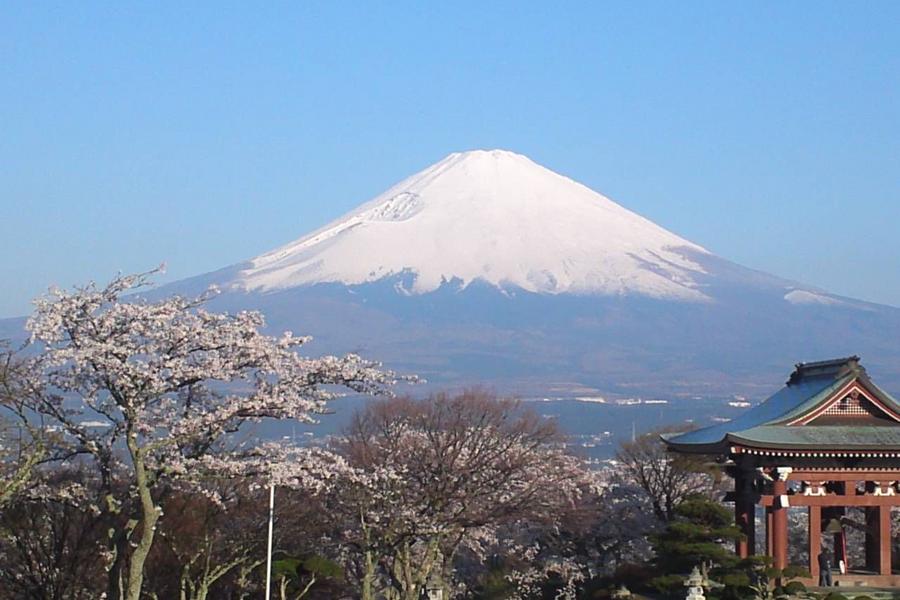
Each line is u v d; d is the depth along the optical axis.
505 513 69.00
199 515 52.22
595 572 85.06
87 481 49.94
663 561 58.25
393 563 66.38
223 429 44.09
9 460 46.59
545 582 84.19
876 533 56.72
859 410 56.62
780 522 55.94
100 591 51.16
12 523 47.25
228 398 44.06
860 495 55.91
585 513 79.88
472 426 78.19
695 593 50.84
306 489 51.12
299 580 57.16
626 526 85.94
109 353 41.06
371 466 61.94
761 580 54.25
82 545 47.91
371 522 61.75
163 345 43.03
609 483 91.25
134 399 41.62
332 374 45.62
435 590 58.84
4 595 48.91
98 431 44.28
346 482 55.91
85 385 42.56
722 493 88.62
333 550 64.50
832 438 55.03
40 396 42.94
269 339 45.25
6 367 42.41
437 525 64.12
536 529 84.81
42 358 42.28
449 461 68.12
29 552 51.62
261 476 44.75
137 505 45.47
